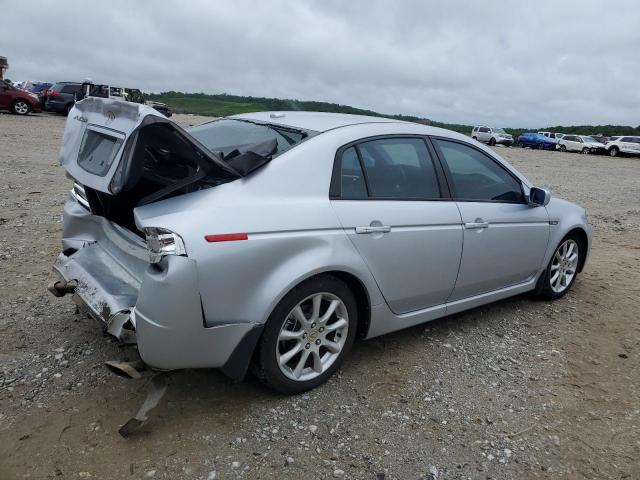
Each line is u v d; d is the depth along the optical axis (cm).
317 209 310
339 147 334
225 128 384
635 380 372
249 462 266
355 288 343
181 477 254
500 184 438
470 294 425
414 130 387
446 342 410
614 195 1368
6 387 309
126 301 289
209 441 278
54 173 1024
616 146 3747
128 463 259
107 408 297
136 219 279
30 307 412
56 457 259
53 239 588
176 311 262
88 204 354
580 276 597
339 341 338
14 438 270
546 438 303
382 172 355
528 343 420
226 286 273
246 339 287
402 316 374
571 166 2406
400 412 317
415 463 276
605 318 478
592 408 336
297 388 320
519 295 523
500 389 350
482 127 4431
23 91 2550
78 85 2758
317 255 305
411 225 355
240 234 276
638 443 303
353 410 315
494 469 277
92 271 322
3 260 511
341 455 277
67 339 366
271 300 288
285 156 312
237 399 315
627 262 668
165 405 304
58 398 303
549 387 357
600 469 281
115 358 346
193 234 264
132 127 271
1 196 789
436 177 387
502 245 427
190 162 297
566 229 489
